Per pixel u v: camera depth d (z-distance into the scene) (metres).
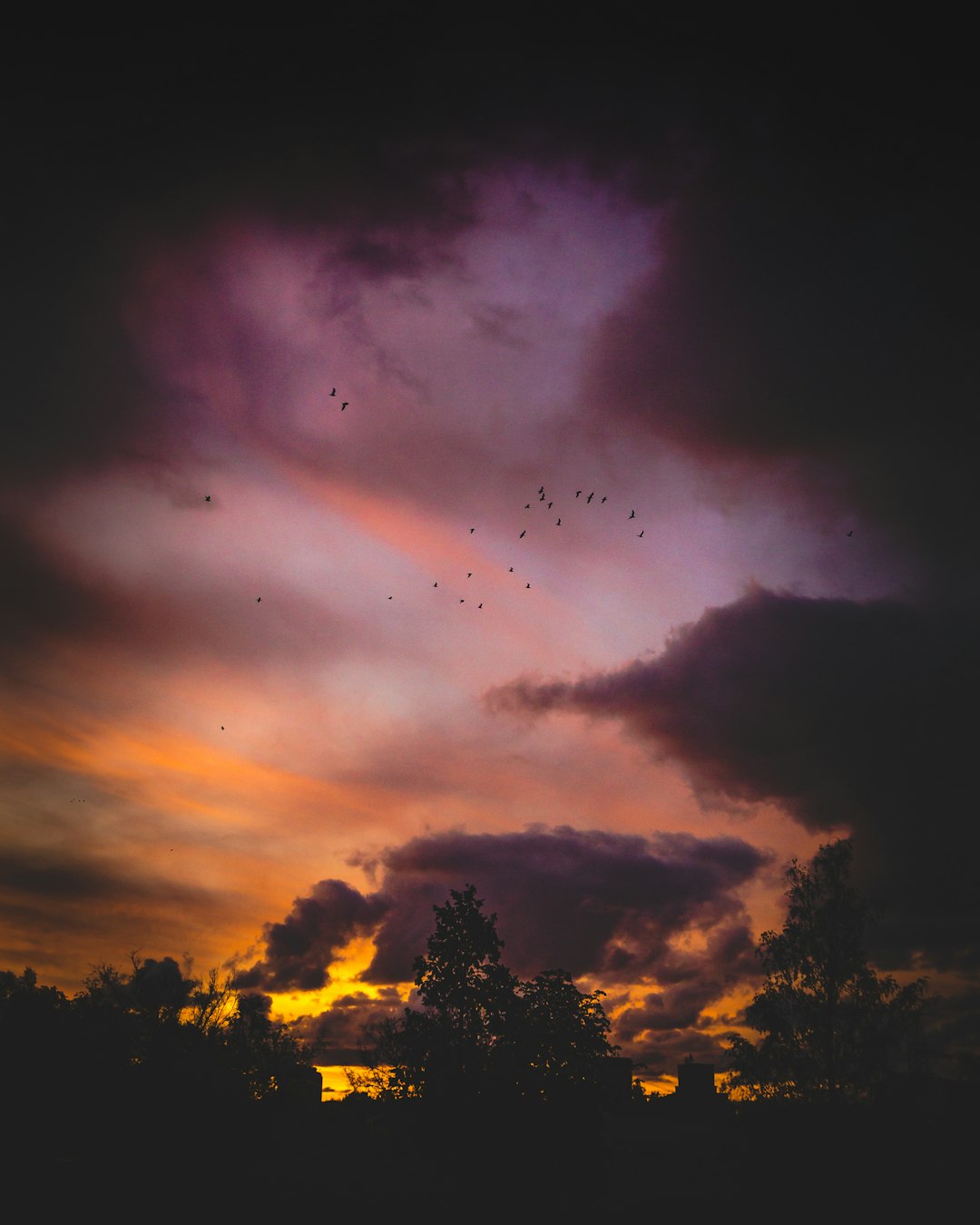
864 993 44.12
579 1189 33.94
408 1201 34.56
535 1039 33.38
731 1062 43.88
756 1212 37.31
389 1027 35.91
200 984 57.56
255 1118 50.03
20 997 56.12
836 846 46.94
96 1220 38.53
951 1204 36.28
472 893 35.59
